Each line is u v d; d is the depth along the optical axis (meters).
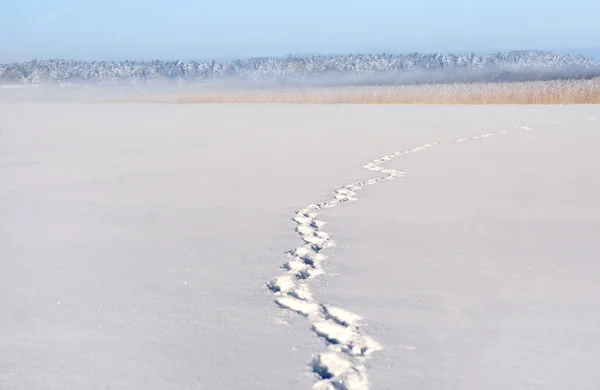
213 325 4.21
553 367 3.59
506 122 21.59
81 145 16.19
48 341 3.95
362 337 4.02
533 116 23.86
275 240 6.53
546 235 6.66
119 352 3.79
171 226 7.21
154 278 5.24
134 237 6.69
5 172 11.66
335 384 3.38
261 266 5.58
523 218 7.50
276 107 32.75
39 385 3.37
